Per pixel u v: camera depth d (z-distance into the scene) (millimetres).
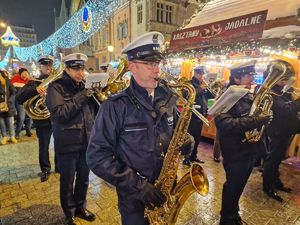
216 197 3025
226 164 2266
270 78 2182
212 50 3672
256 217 2623
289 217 2631
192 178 1480
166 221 1490
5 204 2838
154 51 1270
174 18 14820
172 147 1432
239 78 2375
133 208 1415
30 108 3318
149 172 1346
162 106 1401
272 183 3064
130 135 1299
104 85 2141
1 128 5305
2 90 5098
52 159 4371
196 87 4156
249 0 3596
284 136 2959
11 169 3920
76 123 2240
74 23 18219
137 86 1344
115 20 18125
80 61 2227
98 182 3457
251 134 2100
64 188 2342
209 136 5445
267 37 2949
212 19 3930
